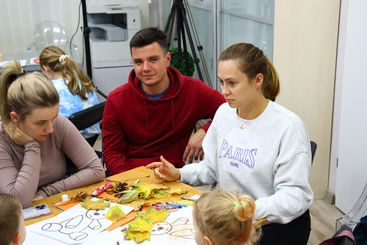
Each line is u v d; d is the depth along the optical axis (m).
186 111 2.19
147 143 2.21
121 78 4.68
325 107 2.88
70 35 4.85
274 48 2.87
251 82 1.49
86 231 1.34
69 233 1.33
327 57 2.78
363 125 2.51
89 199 1.54
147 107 2.15
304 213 1.57
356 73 2.52
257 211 1.38
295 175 1.46
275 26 2.85
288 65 2.84
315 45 2.76
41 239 1.30
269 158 1.51
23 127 1.60
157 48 2.05
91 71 4.50
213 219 1.04
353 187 2.67
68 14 4.80
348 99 2.62
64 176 1.82
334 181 2.97
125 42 4.59
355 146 2.61
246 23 3.55
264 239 1.48
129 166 2.14
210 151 1.76
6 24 4.69
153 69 2.07
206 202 1.07
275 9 2.82
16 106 1.55
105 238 1.29
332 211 2.88
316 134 2.93
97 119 2.52
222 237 1.04
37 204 1.54
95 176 1.72
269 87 1.57
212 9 4.20
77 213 1.45
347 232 1.45
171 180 1.72
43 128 1.59
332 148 2.96
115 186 1.65
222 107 1.72
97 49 4.54
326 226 2.69
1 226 1.02
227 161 1.62
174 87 2.17
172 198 1.55
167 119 2.18
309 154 1.52
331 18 2.71
